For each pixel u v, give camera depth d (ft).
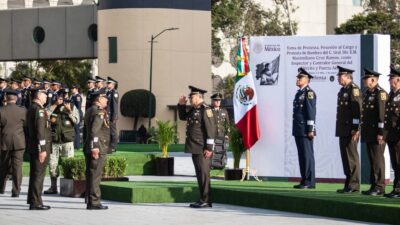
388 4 296.51
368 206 51.44
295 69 70.13
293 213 55.98
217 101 82.38
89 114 58.49
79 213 56.44
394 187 56.59
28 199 58.70
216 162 82.23
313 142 68.28
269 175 71.26
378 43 67.87
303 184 63.72
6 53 226.38
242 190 60.95
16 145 66.59
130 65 207.31
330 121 68.90
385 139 57.26
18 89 96.32
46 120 58.54
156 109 207.31
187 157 119.85
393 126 56.95
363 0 321.32
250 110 71.36
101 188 65.87
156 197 62.95
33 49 223.10
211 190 62.28
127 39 207.41
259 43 71.00
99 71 211.41
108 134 59.26
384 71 68.03
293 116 64.18
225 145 82.84
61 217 54.44
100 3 210.79
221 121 82.53
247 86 71.31
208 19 214.07
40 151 58.08
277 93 70.74
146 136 195.72
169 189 63.10
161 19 207.72
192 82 212.02
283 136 70.69
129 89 207.51
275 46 70.59
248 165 71.97
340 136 60.54
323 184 67.51
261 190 61.00
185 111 59.67
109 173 70.64
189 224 50.80
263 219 52.85
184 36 210.79
